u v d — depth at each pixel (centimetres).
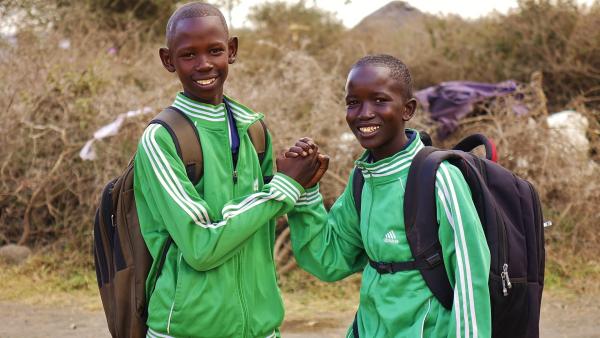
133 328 273
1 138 743
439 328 248
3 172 741
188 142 262
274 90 732
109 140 720
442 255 249
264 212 258
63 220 740
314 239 282
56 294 646
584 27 1201
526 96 812
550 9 1267
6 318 574
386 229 257
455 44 1391
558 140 718
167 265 263
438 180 247
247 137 277
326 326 553
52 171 716
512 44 1324
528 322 255
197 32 261
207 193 262
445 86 832
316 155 273
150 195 265
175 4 1526
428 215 248
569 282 658
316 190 282
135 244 270
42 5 1041
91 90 790
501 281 244
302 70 750
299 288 656
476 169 254
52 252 731
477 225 241
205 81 263
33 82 772
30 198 741
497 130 737
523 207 260
